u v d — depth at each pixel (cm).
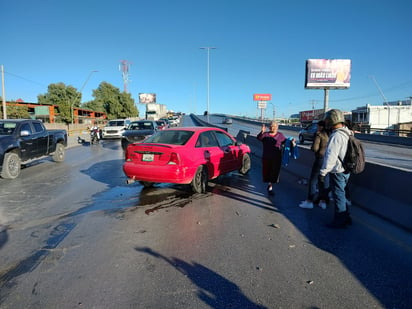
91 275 297
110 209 520
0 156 760
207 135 688
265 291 269
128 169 608
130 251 351
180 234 404
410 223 408
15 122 912
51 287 276
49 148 1052
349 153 400
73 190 664
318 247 362
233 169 773
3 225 443
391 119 4531
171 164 571
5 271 306
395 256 337
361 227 426
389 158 1423
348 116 5169
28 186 709
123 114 7531
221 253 345
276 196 605
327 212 500
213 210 511
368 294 264
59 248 361
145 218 470
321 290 270
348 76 4472
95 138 2169
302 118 6481
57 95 6569
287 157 609
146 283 282
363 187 529
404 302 252
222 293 266
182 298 258
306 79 4503
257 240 383
